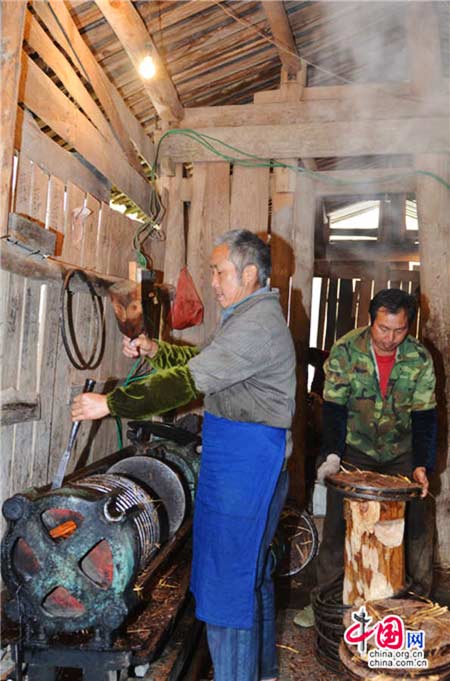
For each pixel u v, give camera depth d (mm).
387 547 2924
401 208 7672
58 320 3178
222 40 4449
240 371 2311
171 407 2410
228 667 2373
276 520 2512
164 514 3146
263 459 2377
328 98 4844
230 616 2348
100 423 3857
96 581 2266
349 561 2996
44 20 3178
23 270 2691
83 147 3562
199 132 4949
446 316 4582
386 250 7762
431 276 4621
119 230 4160
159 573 2768
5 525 2656
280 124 4891
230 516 2365
